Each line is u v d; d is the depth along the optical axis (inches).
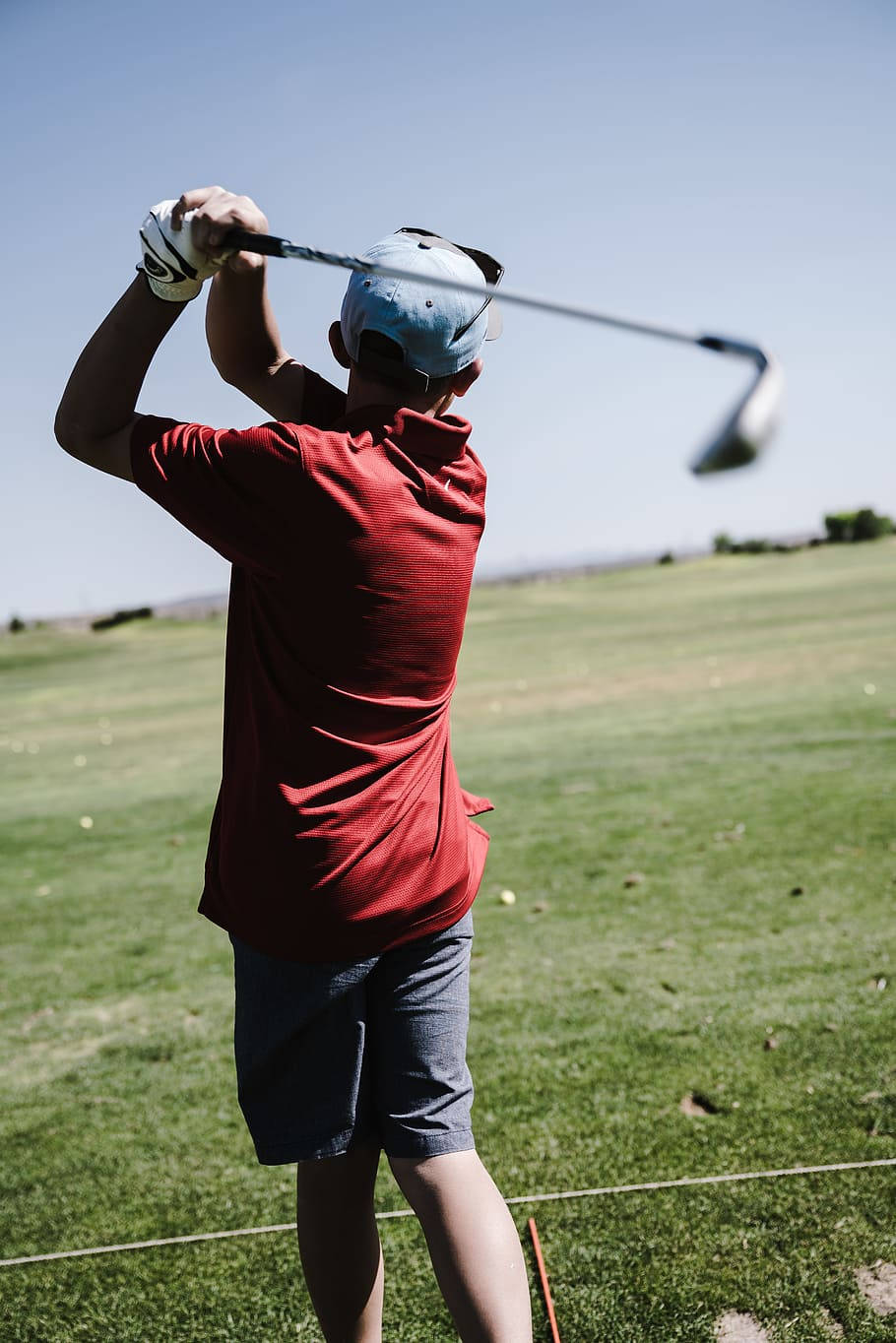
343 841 66.2
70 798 515.8
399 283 66.7
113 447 65.1
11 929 275.1
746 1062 151.9
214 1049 184.4
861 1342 91.5
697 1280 101.4
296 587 63.9
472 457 71.9
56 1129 154.5
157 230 61.2
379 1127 70.4
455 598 68.8
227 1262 113.6
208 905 72.3
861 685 590.9
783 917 221.3
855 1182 116.0
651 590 2011.6
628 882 258.1
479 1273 65.6
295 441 62.5
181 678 1336.1
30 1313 106.5
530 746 513.7
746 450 47.5
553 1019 176.7
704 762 417.7
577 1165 126.5
